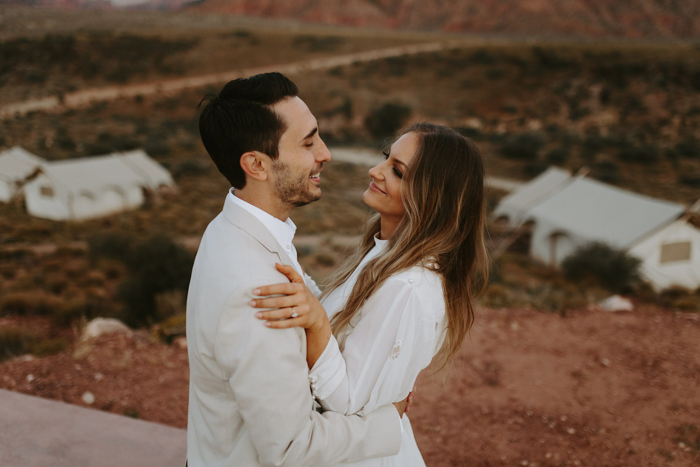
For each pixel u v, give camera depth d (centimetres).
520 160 4075
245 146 106
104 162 2559
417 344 118
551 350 404
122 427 229
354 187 3325
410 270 122
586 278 1505
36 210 2348
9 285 1255
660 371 365
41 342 569
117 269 1340
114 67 6750
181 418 303
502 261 1769
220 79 6844
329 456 104
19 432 217
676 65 5956
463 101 6094
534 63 6831
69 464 199
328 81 6781
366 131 5344
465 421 308
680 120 5041
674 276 1567
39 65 6531
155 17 11794
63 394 321
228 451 106
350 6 19912
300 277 106
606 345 411
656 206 1662
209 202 2709
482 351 402
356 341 117
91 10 12025
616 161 4066
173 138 4616
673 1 17425
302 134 108
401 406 133
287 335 96
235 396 95
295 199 114
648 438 288
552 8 18088
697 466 262
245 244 103
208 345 98
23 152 2578
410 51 8131
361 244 164
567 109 5622
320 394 109
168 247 1186
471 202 134
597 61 6475
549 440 288
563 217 1836
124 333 421
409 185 131
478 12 18788
